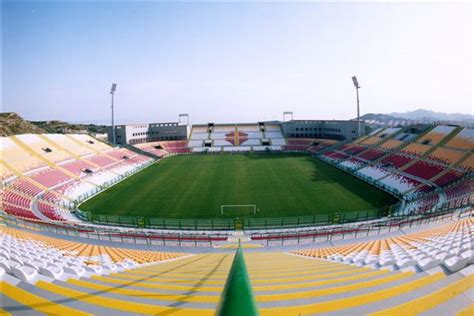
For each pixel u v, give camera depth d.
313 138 107.44
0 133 100.94
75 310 7.78
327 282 10.37
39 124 166.50
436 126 67.75
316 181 55.84
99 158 70.56
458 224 24.39
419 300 7.74
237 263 3.01
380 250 18.64
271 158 84.94
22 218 32.09
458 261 9.64
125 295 9.00
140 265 16.45
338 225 34.69
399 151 64.62
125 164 72.62
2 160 51.16
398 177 52.59
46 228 30.78
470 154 49.50
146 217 39.09
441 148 57.12
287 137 110.94
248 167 71.38
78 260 15.63
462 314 6.82
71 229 31.17
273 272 13.48
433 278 9.26
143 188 53.72
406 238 22.48
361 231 30.34
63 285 9.73
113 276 12.14
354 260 15.86
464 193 38.25
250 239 30.59
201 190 51.12
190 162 80.88
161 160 85.56
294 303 8.21
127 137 96.69
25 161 54.50
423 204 39.50
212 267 15.56
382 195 46.38
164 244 27.92
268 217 38.19
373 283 9.54
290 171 65.56
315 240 28.77
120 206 43.81
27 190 45.09
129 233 31.77
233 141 108.25
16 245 16.78
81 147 72.75
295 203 43.19
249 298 2.51
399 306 7.47
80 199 47.69
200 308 7.88
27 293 8.81
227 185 54.09
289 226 35.25
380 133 81.38
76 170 59.34
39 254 15.34
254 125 120.94
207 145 105.69
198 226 35.84
